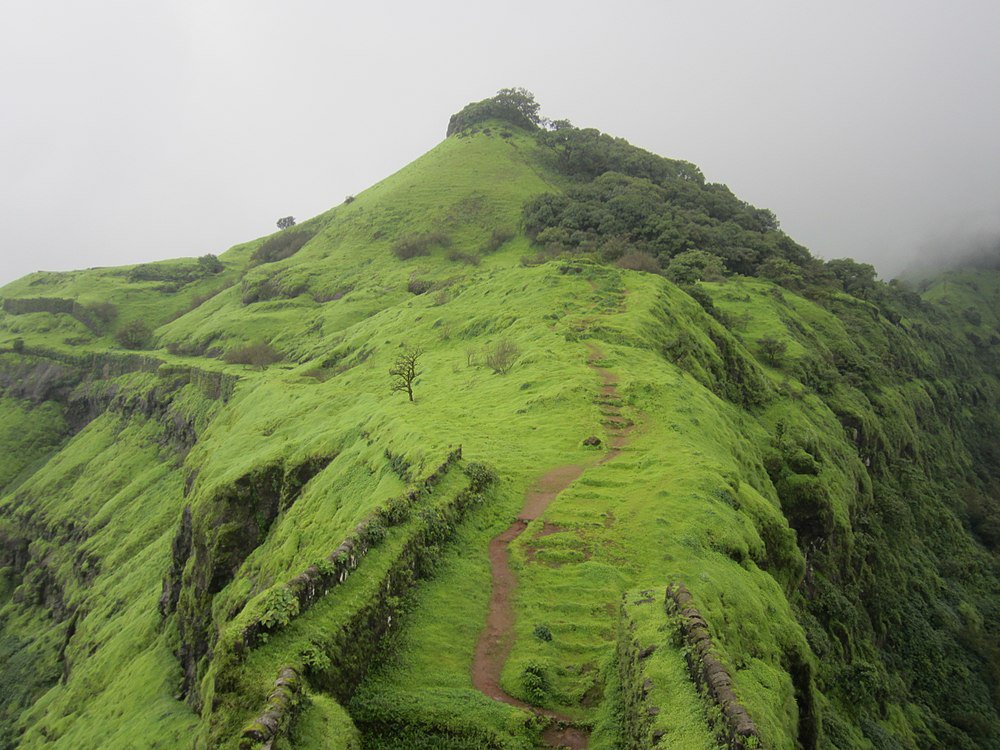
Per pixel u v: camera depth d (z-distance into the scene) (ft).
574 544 80.18
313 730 44.37
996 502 392.88
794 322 341.62
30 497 397.19
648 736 42.47
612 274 252.42
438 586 69.97
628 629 55.93
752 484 133.49
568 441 118.11
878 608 221.05
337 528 113.91
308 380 269.64
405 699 52.47
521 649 61.16
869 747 133.08
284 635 51.03
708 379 201.77
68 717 172.65
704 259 366.63
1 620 317.63
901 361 437.17
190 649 157.38
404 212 535.60
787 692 57.82
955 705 214.69
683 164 627.05
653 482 97.35
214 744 45.21
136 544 275.59
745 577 77.51
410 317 291.17
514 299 252.01
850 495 220.23
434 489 86.28
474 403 152.25
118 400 446.19
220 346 426.10
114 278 651.25
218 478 178.81
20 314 609.01
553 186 561.02
